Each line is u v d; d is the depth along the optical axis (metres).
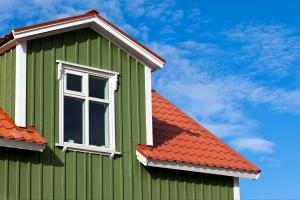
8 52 16.66
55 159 16.05
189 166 17.77
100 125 17.08
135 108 17.62
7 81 16.48
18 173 15.47
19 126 15.78
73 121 16.64
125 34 17.62
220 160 18.52
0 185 15.18
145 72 18.06
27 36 16.25
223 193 18.62
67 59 16.83
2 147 15.38
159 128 19.02
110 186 16.69
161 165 17.34
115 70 17.52
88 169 16.44
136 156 17.31
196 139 19.19
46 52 16.58
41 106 16.19
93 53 17.27
